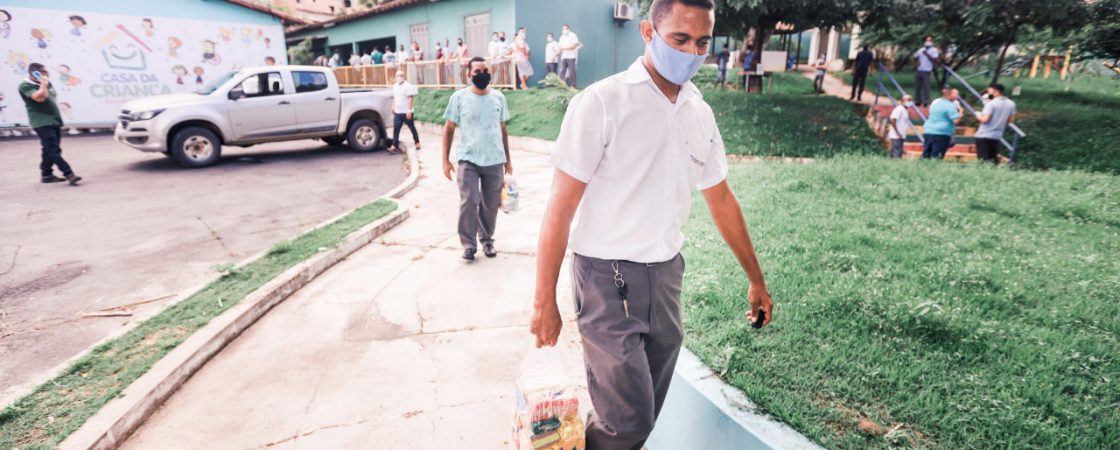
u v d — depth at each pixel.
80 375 2.85
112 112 15.32
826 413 2.23
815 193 6.25
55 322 3.76
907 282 3.52
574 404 1.83
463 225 4.65
